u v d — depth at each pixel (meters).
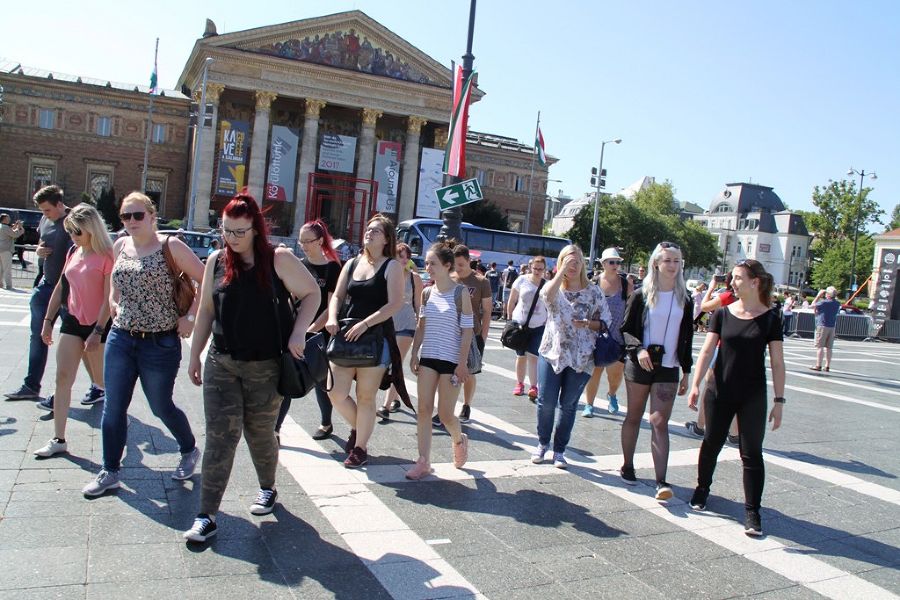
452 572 4.66
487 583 4.55
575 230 82.25
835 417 12.02
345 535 5.10
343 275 6.65
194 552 4.61
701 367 6.38
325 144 54.28
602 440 8.70
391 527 5.33
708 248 103.94
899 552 5.76
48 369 9.60
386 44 56.38
